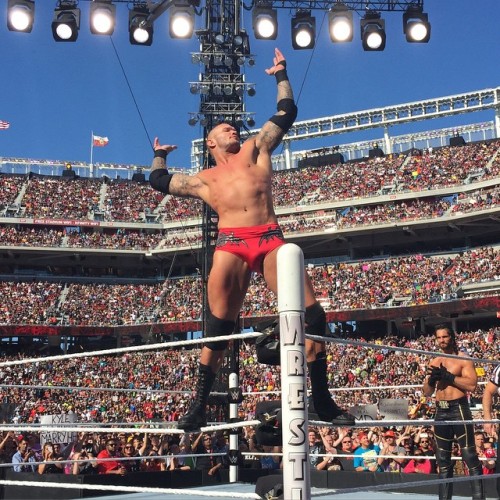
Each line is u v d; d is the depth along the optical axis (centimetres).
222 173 509
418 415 1286
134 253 5803
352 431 1273
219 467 1119
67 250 5659
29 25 1355
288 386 394
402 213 5253
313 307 485
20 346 5388
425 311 4416
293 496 382
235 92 2130
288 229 5588
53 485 553
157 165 568
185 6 1428
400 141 6456
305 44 1455
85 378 4547
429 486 899
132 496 894
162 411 3164
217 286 489
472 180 5253
